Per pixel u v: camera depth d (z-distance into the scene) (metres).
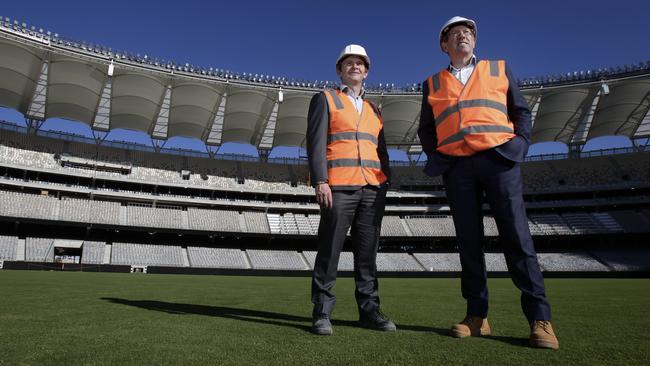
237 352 2.42
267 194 45.16
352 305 6.04
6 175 36.62
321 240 3.71
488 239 39.03
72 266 28.55
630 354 2.50
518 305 6.23
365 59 4.25
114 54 29.95
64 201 36.16
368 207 3.90
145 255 34.91
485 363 2.24
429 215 45.34
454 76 3.77
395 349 2.58
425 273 34.66
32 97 32.72
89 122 36.31
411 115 38.56
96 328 3.19
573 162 45.84
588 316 4.62
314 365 2.13
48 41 27.53
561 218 42.09
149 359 2.21
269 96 35.44
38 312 4.19
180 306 5.15
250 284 14.68
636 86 33.47
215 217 41.25
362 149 3.94
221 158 46.22
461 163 3.49
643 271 32.59
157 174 42.25
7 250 30.67
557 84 33.97
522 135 3.43
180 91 33.47
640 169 43.25
